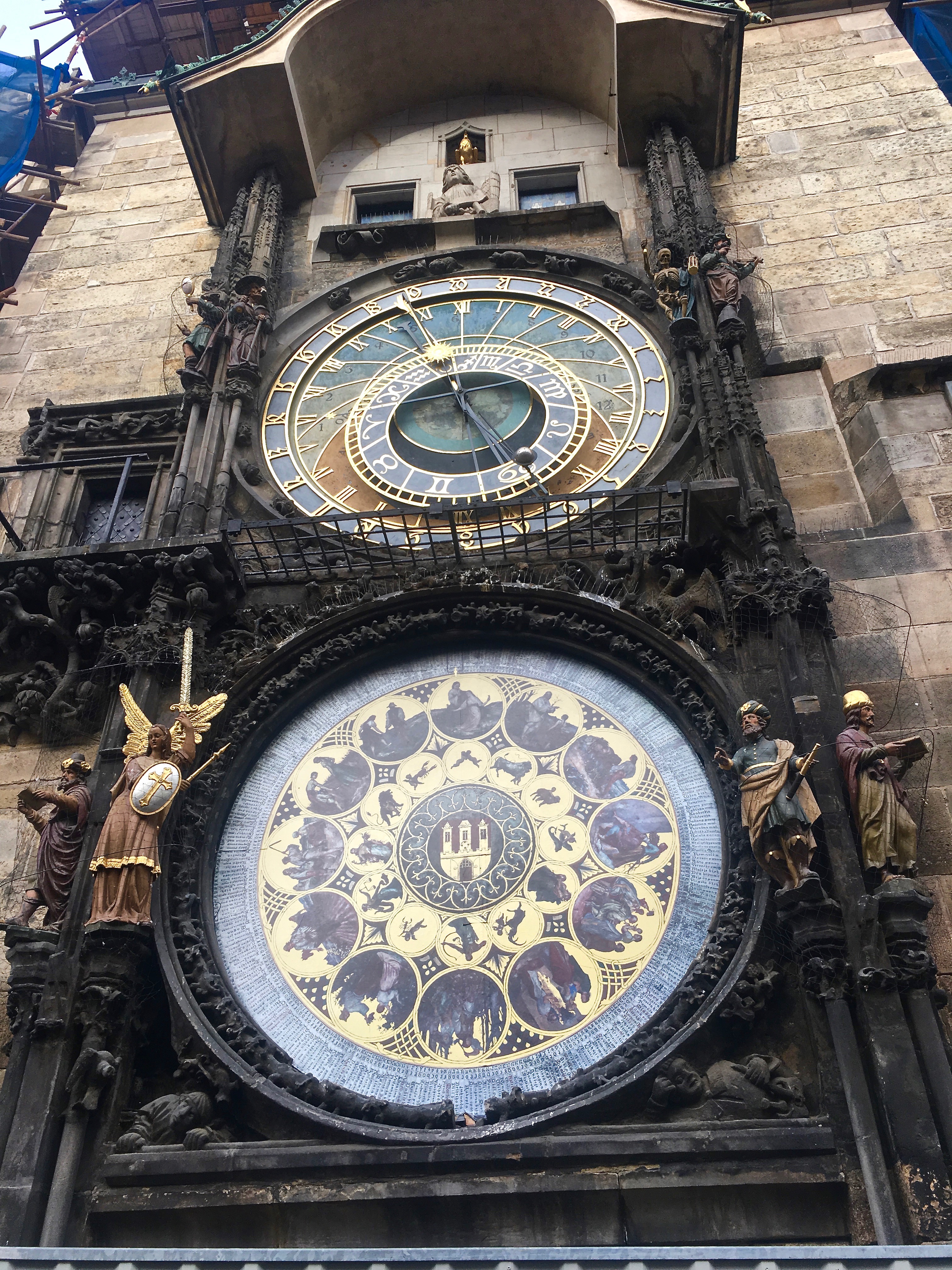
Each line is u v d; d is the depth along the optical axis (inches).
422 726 457.4
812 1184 327.9
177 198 798.5
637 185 702.5
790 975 371.2
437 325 631.8
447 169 735.7
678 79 701.9
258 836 434.0
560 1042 373.1
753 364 605.9
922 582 498.0
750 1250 257.9
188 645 456.1
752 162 725.3
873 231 673.6
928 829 425.7
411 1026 382.3
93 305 727.1
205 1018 378.9
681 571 475.2
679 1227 328.2
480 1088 366.0
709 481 475.5
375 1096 367.2
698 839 410.6
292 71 719.1
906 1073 336.2
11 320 724.0
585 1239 328.2
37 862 448.1
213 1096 367.9
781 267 660.7
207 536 493.0
